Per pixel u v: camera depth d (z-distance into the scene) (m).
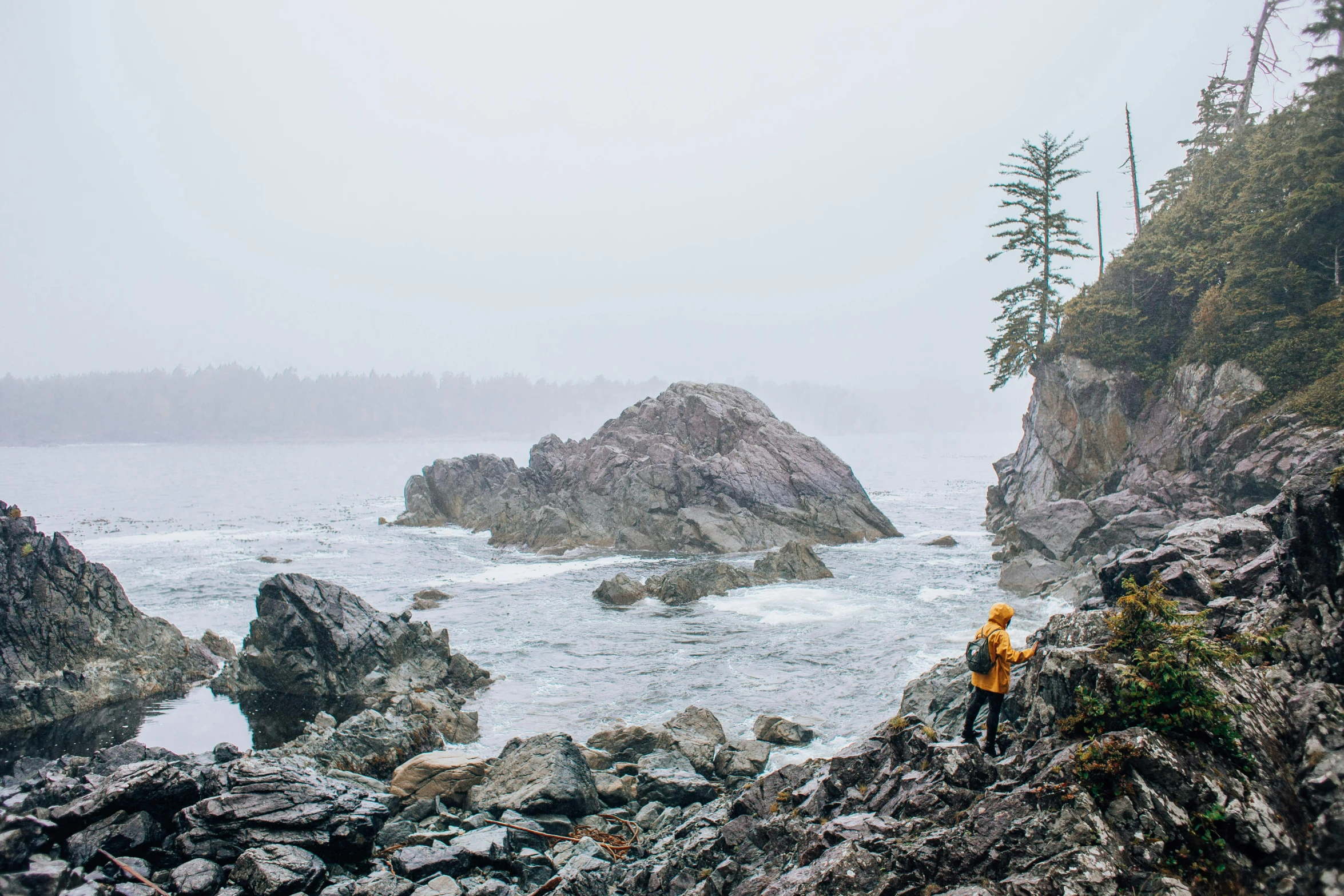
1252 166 48.56
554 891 14.08
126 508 92.19
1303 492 12.59
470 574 52.25
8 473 144.75
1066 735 10.51
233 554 59.44
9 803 14.95
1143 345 50.69
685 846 14.66
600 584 46.62
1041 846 9.19
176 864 13.83
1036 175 60.88
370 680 29.22
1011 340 61.66
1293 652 11.72
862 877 9.80
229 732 26.02
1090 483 52.22
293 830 14.44
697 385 82.12
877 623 36.84
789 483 67.81
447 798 19.16
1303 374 38.81
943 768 11.04
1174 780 9.18
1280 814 8.98
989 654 11.69
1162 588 10.86
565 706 27.52
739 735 24.39
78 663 29.16
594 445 78.38
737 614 39.69
